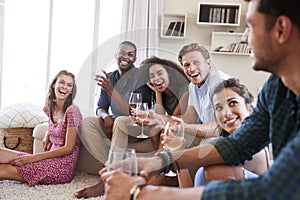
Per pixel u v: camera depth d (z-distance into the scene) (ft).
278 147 3.50
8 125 10.02
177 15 15.46
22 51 15.35
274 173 2.39
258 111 4.21
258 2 2.85
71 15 15.42
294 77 3.00
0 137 9.98
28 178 8.27
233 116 4.96
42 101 15.51
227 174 4.21
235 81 5.72
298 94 3.15
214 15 15.25
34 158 8.34
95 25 15.44
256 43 2.95
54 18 15.38
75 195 7.60
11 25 15.17
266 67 3.09
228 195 2.59
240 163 4.31
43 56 15.51
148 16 15.17
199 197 2.71
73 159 8.75
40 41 15.44
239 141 4.23
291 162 2.34
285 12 2.70
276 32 2.80
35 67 15.48
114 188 3.24
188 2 15.69
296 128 3.29
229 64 15.65
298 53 2.84
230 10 15.20
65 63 15.52
